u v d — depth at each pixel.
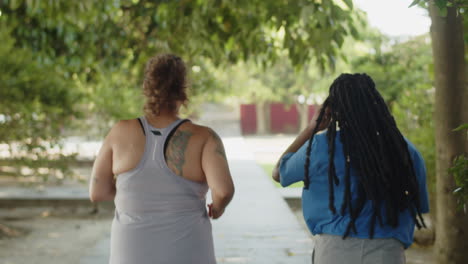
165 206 2.31
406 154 2.27
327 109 2.41
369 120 2.28
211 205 2.48
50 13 6.62
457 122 4.55
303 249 6.26
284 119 42.16
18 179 12.30
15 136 8.48
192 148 2.35
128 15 8.05
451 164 4.61
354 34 5.77
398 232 2.24
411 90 8.22
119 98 11.54
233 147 22.12
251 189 11.00
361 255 2.22
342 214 2.24
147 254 2.29
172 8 6.64
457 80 4.50
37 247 7.25
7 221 8.93
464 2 3.35
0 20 7.41
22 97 8.07
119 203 2.37
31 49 7.82
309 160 2.31
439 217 4.87
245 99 37.09
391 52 9.19
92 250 6.23
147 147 2.34
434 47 4.57
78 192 10.78
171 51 7.39
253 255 5.99
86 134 11.66
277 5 5.54
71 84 9.08
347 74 2.41
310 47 6.09
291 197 10.55
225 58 7.64
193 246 2.32
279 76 32.97
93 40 7.85
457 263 4.73
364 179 2.21
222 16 6.34
